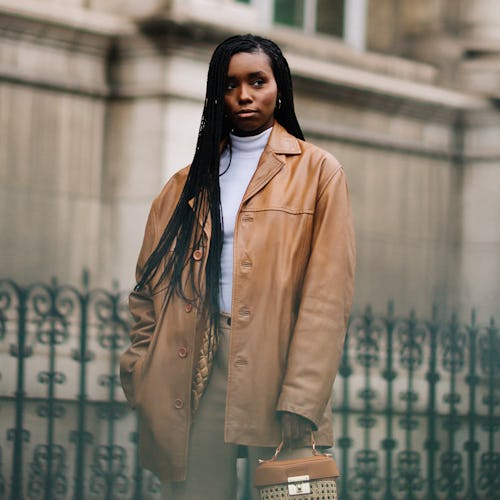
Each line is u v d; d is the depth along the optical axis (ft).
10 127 38.96
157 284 14.12
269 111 14.19
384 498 26.78
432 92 49.14
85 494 24.14
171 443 13.74
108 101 41.14
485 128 50.83
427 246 49.65
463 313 49.75
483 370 31.01
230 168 14.34
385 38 50.49
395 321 31.45
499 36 50.83
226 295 13.76
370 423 31.27
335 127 46.26
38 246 39.42
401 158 48.78
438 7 50.90
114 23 40.42
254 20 43.34
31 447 27.25
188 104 40.57
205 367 13.76
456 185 50.90
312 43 46.44
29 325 36.35
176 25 39.75
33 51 39.47
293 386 13.21
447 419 30.91
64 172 40.14
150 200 40.14
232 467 13.93
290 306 13.57
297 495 13.14
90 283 40.37
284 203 13.82
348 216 13.92
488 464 28.22
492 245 50.37
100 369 35.63
